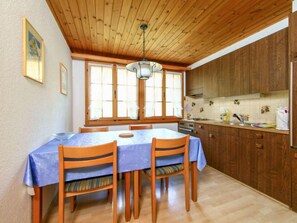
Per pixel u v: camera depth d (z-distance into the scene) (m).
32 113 1.26
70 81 2.80
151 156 1.49
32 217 1.23
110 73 3.26
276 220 1.45
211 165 2.72
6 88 0.93
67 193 1.23
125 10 1.77
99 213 1.58
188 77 3.87
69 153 1.15
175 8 1.75
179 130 3.74
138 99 3.50
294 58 1.56
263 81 2.03
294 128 1.55
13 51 1.00
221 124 2.49
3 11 0.91
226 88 2.67
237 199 1.80
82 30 2.21
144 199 1.82
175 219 1.48
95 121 3.14
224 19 1.97
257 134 1.92
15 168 1.02
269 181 1.80
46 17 1.59
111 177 1.41
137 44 2.72
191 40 2.57
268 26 2.15
